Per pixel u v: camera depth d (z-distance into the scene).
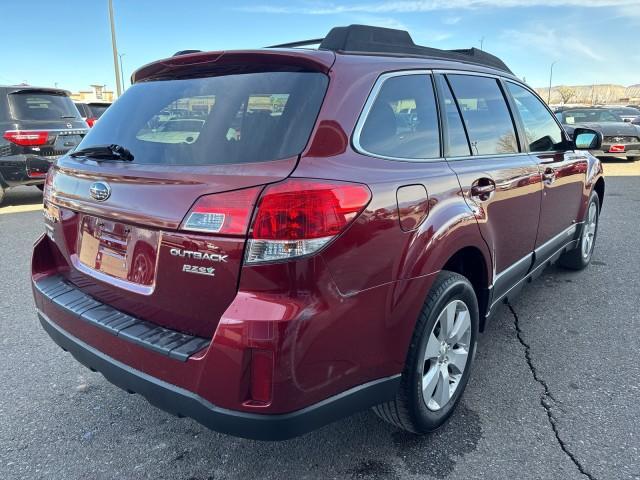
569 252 4.87
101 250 2.34
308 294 1.81
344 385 1.98
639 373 3.15
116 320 2.19
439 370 2.53
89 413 2.86
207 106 2.23
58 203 2.58
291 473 2.37
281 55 2.18
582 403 2.85
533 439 2.55
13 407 2.91
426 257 2.24
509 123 3.38
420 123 2.53
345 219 1.88
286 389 1.78
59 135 8.70
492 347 3.52
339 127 2.05
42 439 2.63
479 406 2.84
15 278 5.10
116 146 2.36
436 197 2.36
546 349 3.48
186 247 1.91
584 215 4.61
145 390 2.04
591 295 4.42
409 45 2.74
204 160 2.04
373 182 2.03
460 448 2.50
